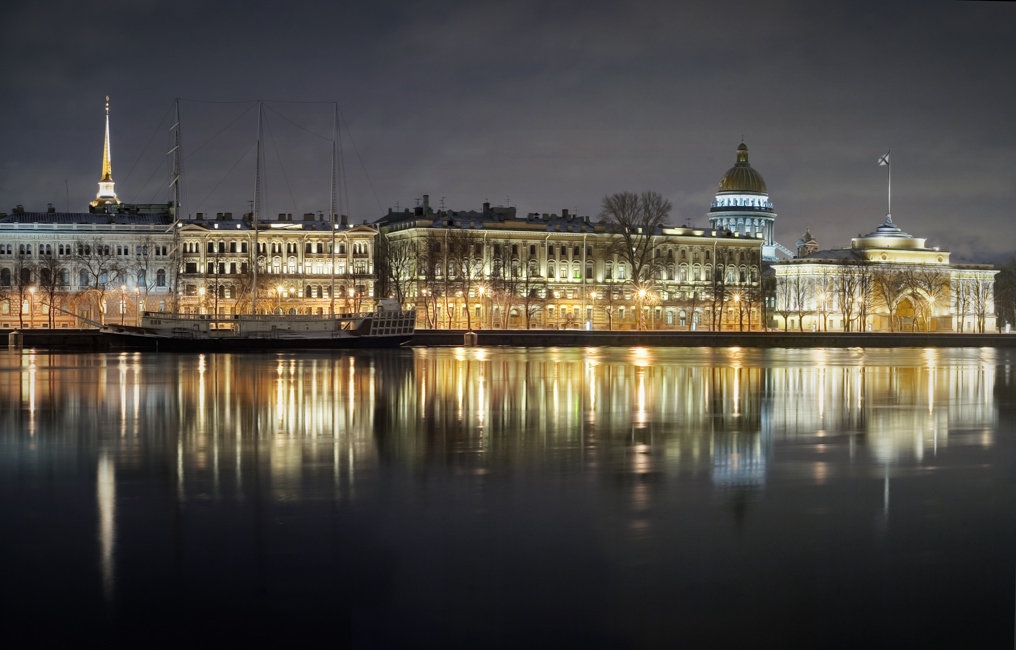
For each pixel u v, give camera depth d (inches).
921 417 2092.8
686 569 962.7
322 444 1668.3
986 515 1154.0
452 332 6648.6
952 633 827.4
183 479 1357.0
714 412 2165.4
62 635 815.1
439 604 877.2
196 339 5615.2
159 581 925.2
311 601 882.8
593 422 1973.4
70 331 5856.3
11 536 1063.0
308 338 5861.2
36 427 1879.9
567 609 868.6
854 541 1049.5
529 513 1162.0
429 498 1237.7
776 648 802.2
